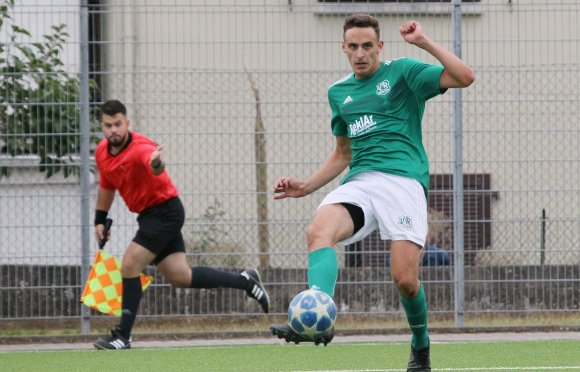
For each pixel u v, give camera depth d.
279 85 32.47
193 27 33.22
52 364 26.08
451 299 32.50
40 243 32.12
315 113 32.50
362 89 19.38
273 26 32.91
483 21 32.91
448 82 18.64
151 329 32.31
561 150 32.44
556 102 32.38
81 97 31.91
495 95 32.28
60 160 32.16
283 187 20.31
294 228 32.44
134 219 32.94
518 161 32.38
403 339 31.23
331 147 32.53
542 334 32.06
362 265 32.56
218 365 25.39
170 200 28.14
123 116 27.22
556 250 32.53
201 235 32.25
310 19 32.97
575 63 32.50
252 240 32.38
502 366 24.44
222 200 32.38
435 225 32.50
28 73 32.12
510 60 32.84
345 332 32.19
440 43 32.91
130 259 28.25
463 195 32.34
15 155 32.03
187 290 32.44
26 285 32.06
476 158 32.34
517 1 32.66
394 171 18.81
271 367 24.83
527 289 32.50
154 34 33.34
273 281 32.31
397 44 33.88
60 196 32.12
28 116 32.09
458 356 26.62
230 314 32.41
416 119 19.22
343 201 18.42
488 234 32.47
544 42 32.72
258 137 32.44
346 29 19.22
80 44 31.94
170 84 32.50
